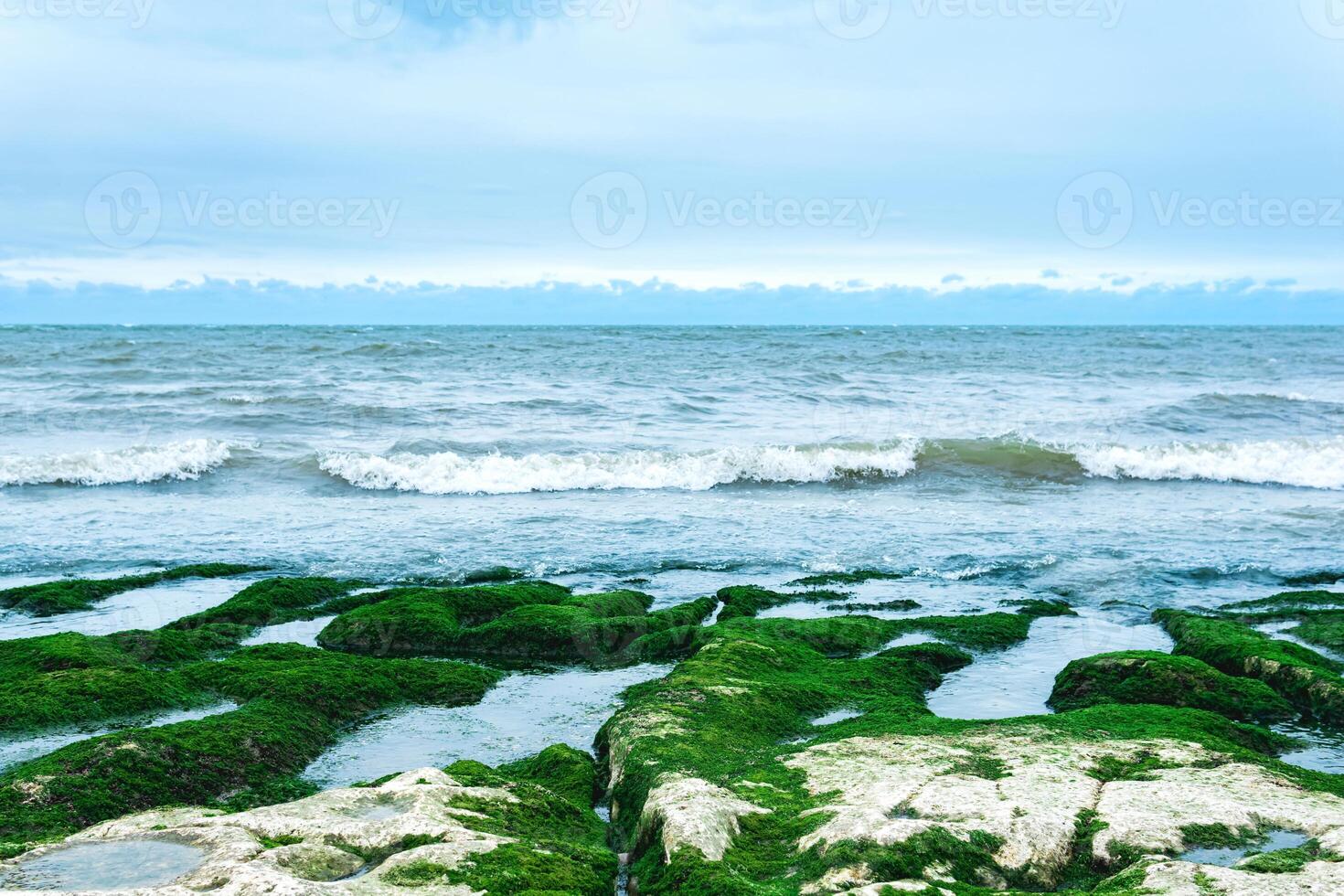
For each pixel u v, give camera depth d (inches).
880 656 466.6
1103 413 1397.6
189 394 1502.2
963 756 306.7
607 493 956.6
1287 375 1999.3
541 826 273.3
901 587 622.8
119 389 1562.5
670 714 354.6
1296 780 289.9
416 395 1537.9
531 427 1264.8
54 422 1245.7
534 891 214.7
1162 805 261.3
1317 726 387.5
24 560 668.1
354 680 418.3
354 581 618.5
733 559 690.8
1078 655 493.7
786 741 352.2
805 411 1422.2
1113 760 304.8
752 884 219.3
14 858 221.3
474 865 221.1
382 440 1171.3
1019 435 1197.1
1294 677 415.2
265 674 413.4
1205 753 309.7
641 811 273.6
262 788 326.3
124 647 456.8
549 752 347.6
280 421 1277.1
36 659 421.4
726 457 1021.2
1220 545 725.9
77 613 553.0
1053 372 2005.4
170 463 986.1
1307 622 522.3
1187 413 1382.9
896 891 204.1
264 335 3853.3
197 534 749.9
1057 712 406.6
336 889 199.6
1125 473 1034.7
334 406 1384.1
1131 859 234.2
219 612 528.7
